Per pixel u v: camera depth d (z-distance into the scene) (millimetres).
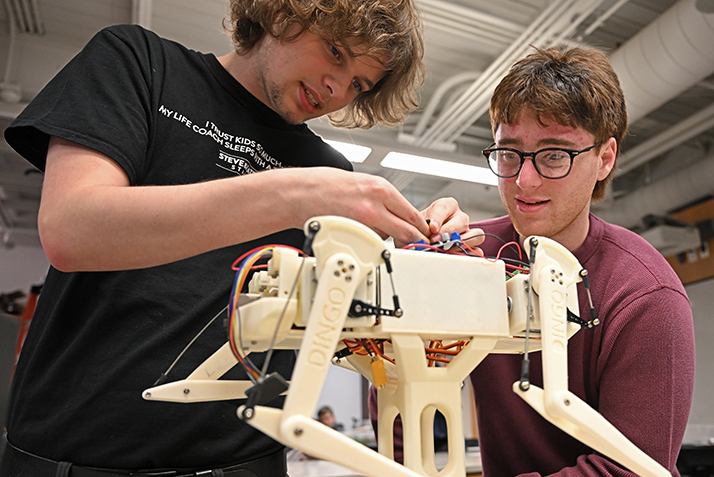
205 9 2637
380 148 2551
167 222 542
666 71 2469
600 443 525
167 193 557
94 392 691
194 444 721
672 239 4234
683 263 4691
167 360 723
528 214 830
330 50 855
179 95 829
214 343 758
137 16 2537
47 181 613
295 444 410
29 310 3490
